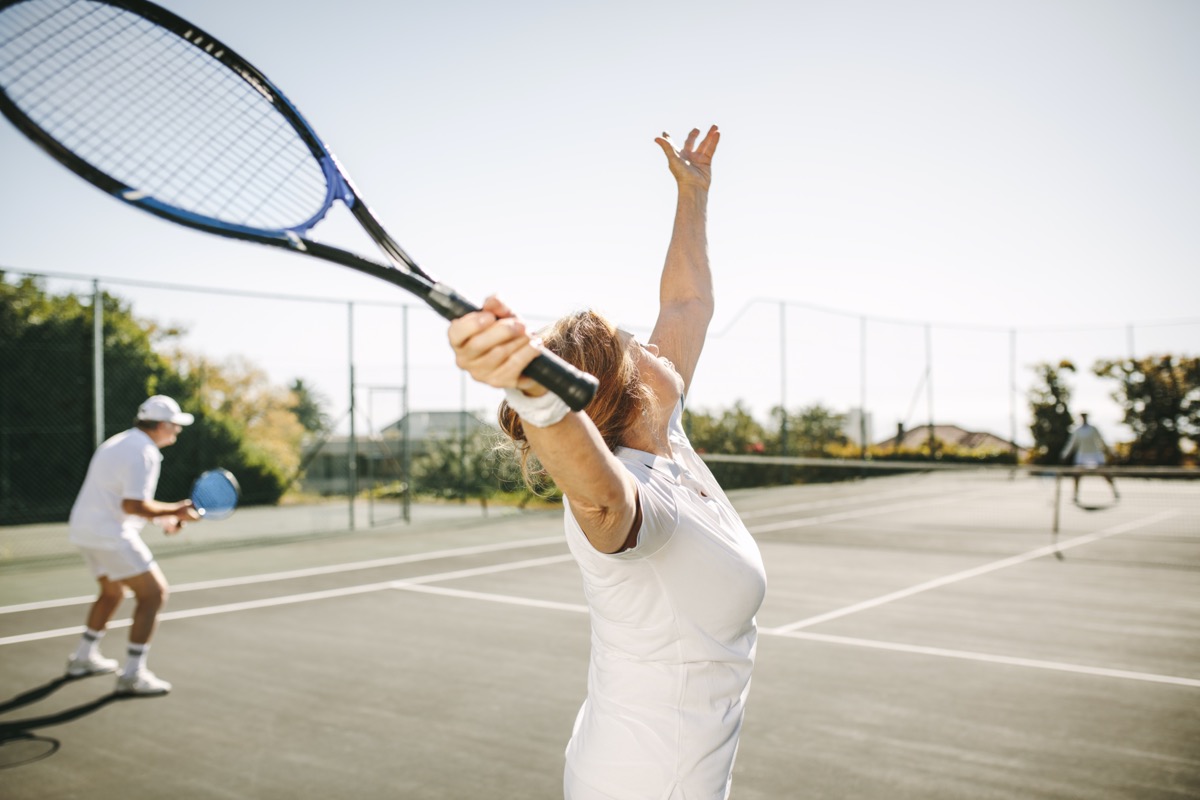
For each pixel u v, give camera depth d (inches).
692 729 60.5
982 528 521.7
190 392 680.4
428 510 638.5
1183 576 353.7
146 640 208.1
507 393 42.1
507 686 212.1
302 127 65.0
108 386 658.8
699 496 63.1
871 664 226.4
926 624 271.1
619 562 57.9
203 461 672.4
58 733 180.9
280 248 52.4
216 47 61.9
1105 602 303.6
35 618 295.4
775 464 747.4
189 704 199.5
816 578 352.8
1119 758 162.6
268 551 448.5
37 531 588.4
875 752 166.6
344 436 730.2
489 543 472.1
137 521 211.3
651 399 63.3
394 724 185.5
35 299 658.2
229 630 271.6
